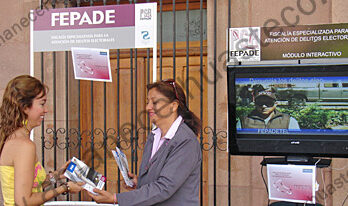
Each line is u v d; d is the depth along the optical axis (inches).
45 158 149.7
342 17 119.9
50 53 149.8
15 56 153.4
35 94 72.4
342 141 86.4
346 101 85.4
